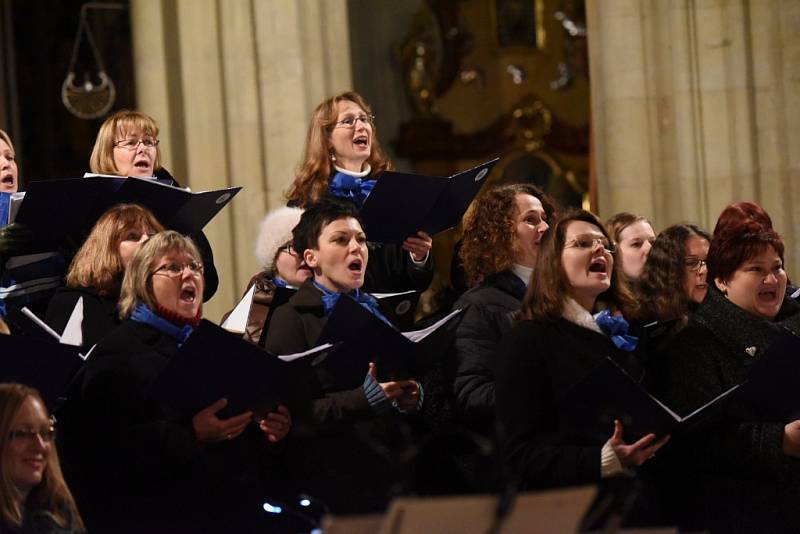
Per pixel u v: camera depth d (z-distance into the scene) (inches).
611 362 298.5
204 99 608.7
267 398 304.8
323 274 343.0
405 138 922.7
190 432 315.6
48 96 854.5
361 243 344.2
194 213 377.1
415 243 385.1
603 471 302.7
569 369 315.0
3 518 269.0
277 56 604.7
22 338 293.3
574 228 323.9
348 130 406.6
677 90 610.9
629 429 308.0
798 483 329.4
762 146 610.2
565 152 950.4
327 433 325.4
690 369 331.6
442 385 353.1
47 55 855.7
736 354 332.5
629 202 613.6
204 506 315.6
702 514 330.6
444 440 353.1
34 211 359.6
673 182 613.3
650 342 342.3
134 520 315.0
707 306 340.2
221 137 607.8
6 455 271.7
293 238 351.3
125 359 314.0
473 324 348.2
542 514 218.2
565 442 313.0
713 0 609.6
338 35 624.1
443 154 933.8
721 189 608.4
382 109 922.1
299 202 406.6
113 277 346.0
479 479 336.5
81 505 320.2
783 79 609.3
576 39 952.3
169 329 318.3
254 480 328.5
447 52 936.9
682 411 329.4
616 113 615.2
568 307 321.7
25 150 846.5
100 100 760.3
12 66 824.9
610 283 335.6
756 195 609.3
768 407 315.9
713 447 324.2
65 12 857.5
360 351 315.6
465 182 379.2
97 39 856.9
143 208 353.4
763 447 319.0
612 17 615.8
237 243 603.5
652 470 335.3
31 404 275.6
